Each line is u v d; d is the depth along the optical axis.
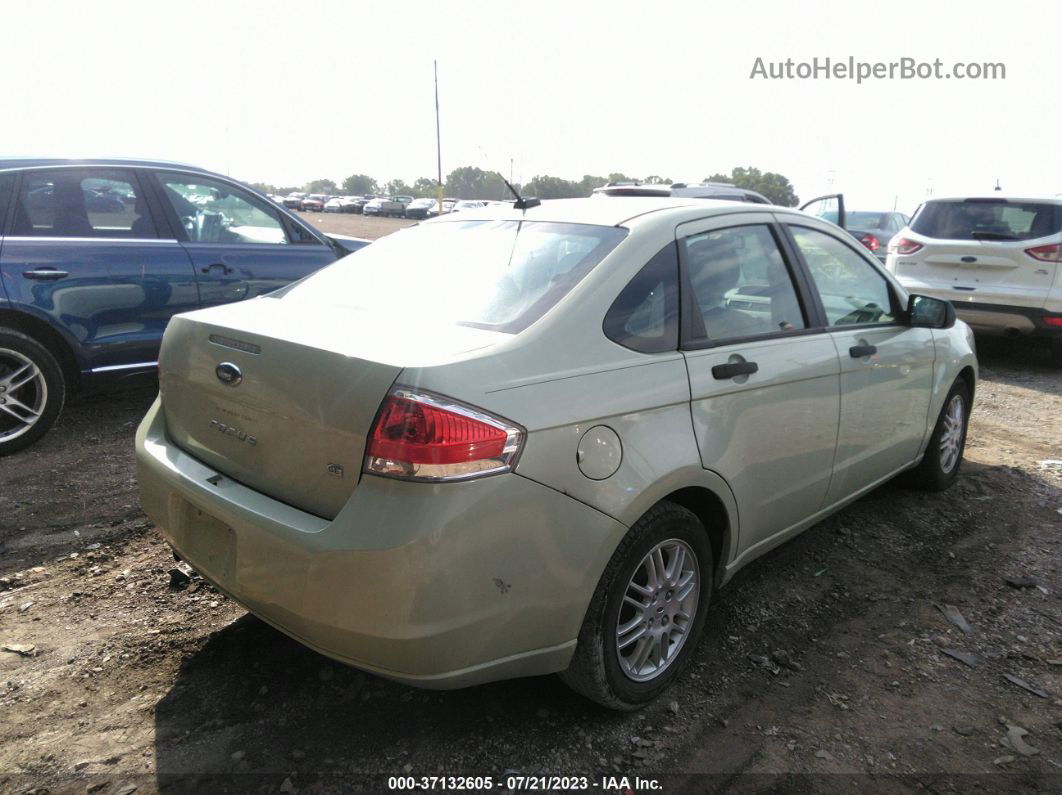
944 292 8.32
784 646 3.01
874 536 3.96
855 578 3.54
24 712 2.52
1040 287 7.77
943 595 3.41
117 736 2.43
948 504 4.38
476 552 2.02
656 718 2.58
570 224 2.83
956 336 4.41
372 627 1.99
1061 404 6.78
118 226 5.14
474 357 2.12
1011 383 7.62
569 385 2.24
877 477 3.82
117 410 5.65
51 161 4.91
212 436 2.54
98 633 2.96
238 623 3.05
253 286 5.71
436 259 2.89
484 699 2.64
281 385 2.25
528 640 2.18
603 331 2.41
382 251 3.15
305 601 2.07
